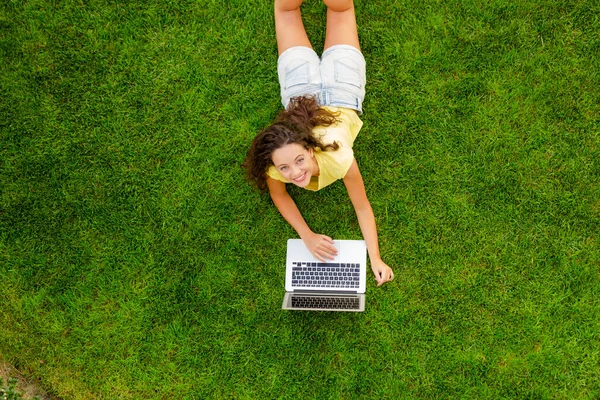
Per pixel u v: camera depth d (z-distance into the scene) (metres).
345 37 2.77
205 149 3.19
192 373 3.15
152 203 3.21
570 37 3.06
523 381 3.04
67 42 3.23
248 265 3.16
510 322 3.06
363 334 3.10
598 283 3.04
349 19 2.78
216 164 3.18
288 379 3.12
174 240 3.19
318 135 2.43
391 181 3.11
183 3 3.19
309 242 2.96
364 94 2.86
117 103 3.23
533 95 3.07
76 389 3.18
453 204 3.08
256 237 3.16
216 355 3.15
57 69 3.24
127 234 3.21
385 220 3.11
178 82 3.20
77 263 3.23
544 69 3.07
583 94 3.06
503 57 3.08
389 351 3.08
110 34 3.22
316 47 3.15
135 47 3.21
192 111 3.19
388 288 3.09
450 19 3.09
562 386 3.02
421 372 3.07
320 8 3.13
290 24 2.81
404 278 3.09
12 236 3.25
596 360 3.01
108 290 3.21
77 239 3.23
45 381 3.19
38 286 3.23
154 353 3.17
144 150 3.21
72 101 3.24
